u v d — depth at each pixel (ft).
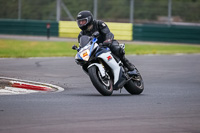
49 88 119.14
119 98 102.32
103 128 67.82
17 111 80.12
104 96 105.09
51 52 255.50
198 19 377.30
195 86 135.95
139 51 278.87
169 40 366.84
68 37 370.32
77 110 83.05
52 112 80.07
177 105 93.61
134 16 391.45
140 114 80.84
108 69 105.81
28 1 407.03
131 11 369.30
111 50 107.24
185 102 98.78
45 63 192.03
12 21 400.47
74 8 392.47
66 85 129.90
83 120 73.51
